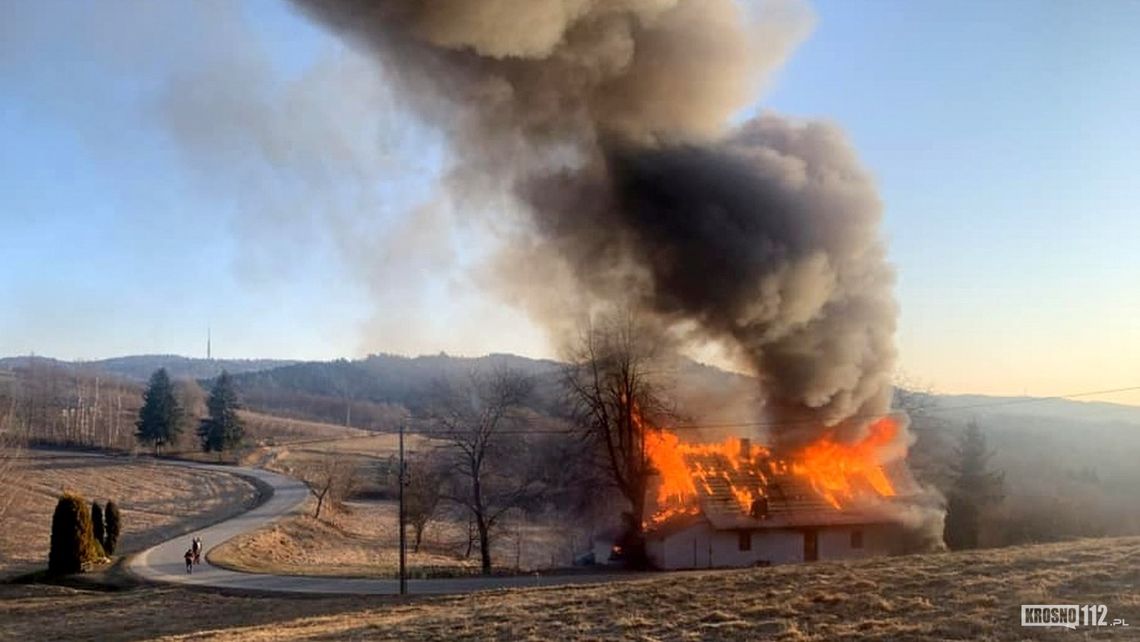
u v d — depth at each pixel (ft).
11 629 82.48
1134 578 51.34
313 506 206.80
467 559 164.25
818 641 44.39
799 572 68.33
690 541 111.65
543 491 165.89
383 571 119.14
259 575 116.37
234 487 233.96
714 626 50.21
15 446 200.13
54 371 490.90
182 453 297.33
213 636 67.51
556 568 119.34
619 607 59.93
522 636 52.75
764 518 111.45
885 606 50.31
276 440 339.57
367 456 306.55
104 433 335.88
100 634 77.61
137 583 112.57
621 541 127.03
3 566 133.18
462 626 58.34
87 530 125.29
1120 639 39.52
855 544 113.80
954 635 42.68
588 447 132.77
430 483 172.96
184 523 181.16
